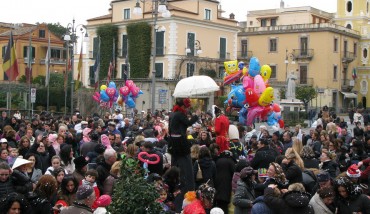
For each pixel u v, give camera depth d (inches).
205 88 500.7
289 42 2783.0
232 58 2409.0
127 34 2289.6
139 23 2246.6
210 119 737.6
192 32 2240.4
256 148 553.3
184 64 2197.3
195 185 434.6
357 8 2992.1
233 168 440.8
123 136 807.7
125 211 242.4
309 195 329.4
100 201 305.6
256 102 828.6
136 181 248.7
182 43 2206.0
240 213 362.3
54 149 513.7
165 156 485.7
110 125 665.6
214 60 2258.9
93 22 2458.2
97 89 1758.1
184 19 2197.3
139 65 2242.9
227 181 438.9
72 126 808.3
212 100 1887.3
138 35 2249.0
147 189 247.4
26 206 287.0
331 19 3122.5
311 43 2716.5
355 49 2938.0
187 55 2156.7
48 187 329.4
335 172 457.7
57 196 335.0
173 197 383.9
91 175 351.3
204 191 299.7
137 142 510.0
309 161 444.1
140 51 2240.4
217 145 464.4
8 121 823.7
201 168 433.1
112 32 2342.5
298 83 2736.2
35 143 476.4
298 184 310.2
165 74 2191.2
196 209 294.7
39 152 470.3
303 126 1627.7
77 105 1984.5
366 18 2989.7
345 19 3019.2
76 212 287.9
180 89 502.3
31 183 362.6
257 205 309.7
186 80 506.3
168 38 2178.9
